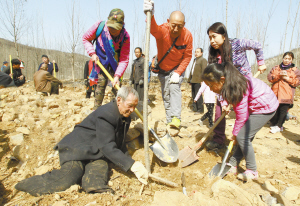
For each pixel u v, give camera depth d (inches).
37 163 101.7
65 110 155.3
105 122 86.7
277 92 162.7
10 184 87.7
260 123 86.3
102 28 109.1
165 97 131.8
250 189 81.5
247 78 88.0
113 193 77.7
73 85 353.7
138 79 249.4
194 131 141.6
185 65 122.1
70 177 80.7
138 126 118.9
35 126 130.1
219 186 77.3
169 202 69.2
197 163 108.7
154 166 102.8
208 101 159.3
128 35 114.1
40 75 211.2
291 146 136.1
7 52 1005.8
